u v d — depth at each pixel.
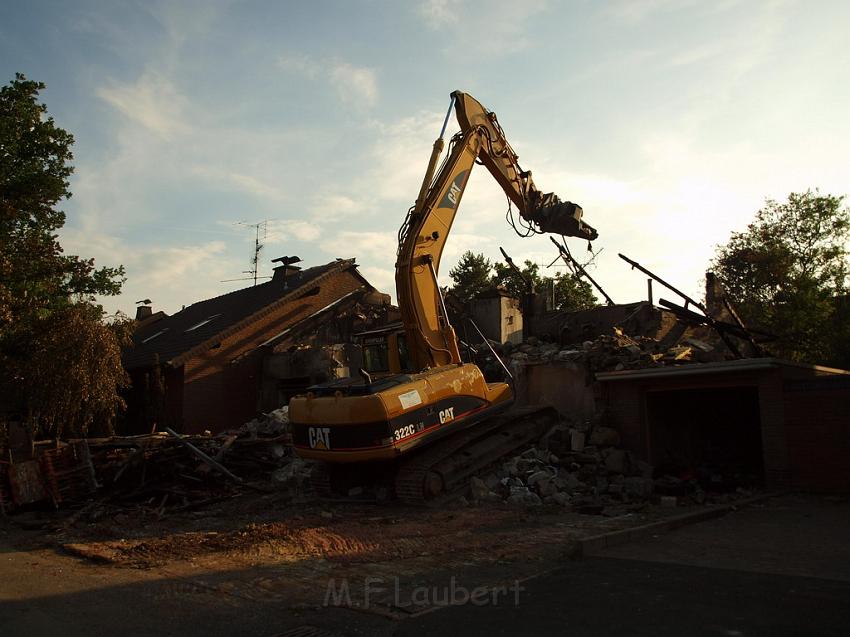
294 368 24.55
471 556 7.57
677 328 21.52
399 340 13.70
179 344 26.11
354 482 12.84
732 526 8.91
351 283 30.12
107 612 5.87
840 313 32.16
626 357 15.64
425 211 12.95
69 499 12.73
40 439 18.02
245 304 28.86
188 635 5.19
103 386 14.90
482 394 13.22
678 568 6.58
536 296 26.31
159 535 9.81
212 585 6.68
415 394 11.66
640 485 12.09
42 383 14.09
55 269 18.03
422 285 12.71
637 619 4.98
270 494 13.25
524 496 11.79
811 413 11.74
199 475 13.86
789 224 31.75
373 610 5.66
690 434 16.16
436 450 12.23
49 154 20.20
